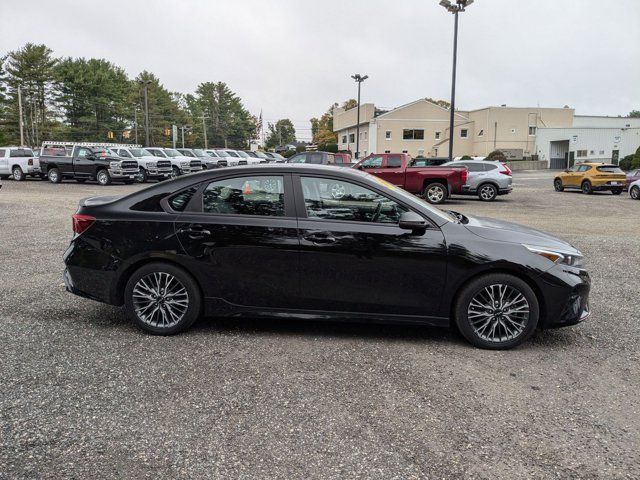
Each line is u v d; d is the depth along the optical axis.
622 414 3.11
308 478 2.47
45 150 24.88
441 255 4.07
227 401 3.21
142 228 4.30
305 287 4.20
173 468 2.54
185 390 3.35
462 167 17.95
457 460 2.62
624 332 4.59
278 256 4.18
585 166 23.23
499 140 56.56
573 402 3.26
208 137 111.75
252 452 2.68
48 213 13.10
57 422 2.94
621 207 16.91
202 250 4.23
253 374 3.61
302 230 4.16
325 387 3.42
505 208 16.48
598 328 4.69
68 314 4.88
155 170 27.02
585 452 2.71
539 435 2.87
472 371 3.71
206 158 32.44
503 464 2.59
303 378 3.56
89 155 23.84
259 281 4.23
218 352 4.00
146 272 4.30
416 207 4.18
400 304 4.17
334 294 4.19
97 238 4.36
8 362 3.74
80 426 2.90
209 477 2.47
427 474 2.51
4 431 2.83
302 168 4.31
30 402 3.15
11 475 2.45
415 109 56.47
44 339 4.21
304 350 4.07
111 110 76.88
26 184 23.94
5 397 3.21
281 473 2.50
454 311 4.18
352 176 4.25
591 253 8.26
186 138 103.12
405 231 4.11
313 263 4.16
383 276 4.12
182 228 4.25
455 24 22.86
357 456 2.65
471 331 4.13
